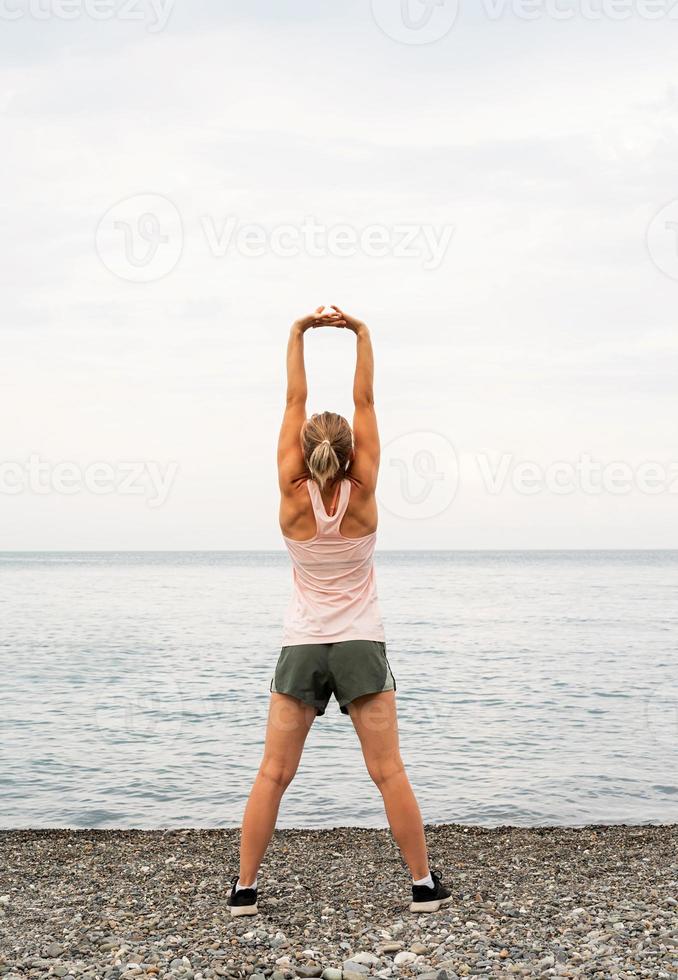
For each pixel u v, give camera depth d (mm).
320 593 3977
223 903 4406
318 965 3479
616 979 3320
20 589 53031
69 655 20859
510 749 10797
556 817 7727
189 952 3686
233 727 12344
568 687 16266
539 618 31891
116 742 11211
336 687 3967
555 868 5078
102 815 7836
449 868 5094
